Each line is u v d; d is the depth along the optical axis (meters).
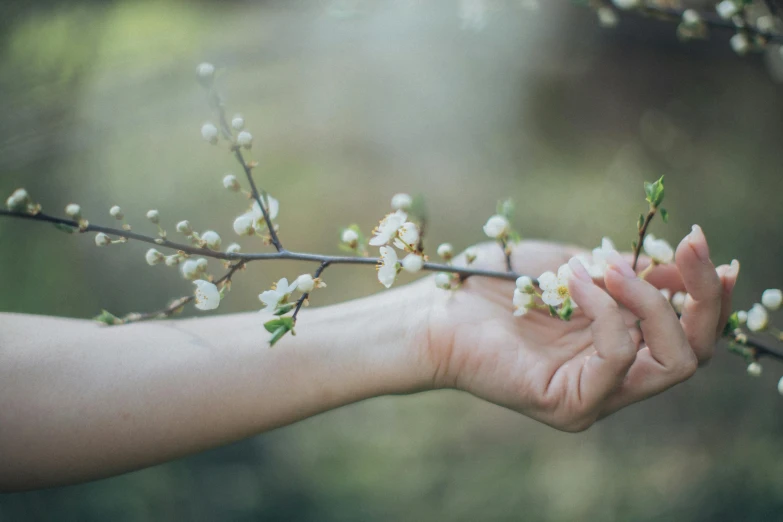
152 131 1.29
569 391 0.47
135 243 1.35
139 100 1.08
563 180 1.34
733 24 0.54
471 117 1.29
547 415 0.48
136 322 0.49
